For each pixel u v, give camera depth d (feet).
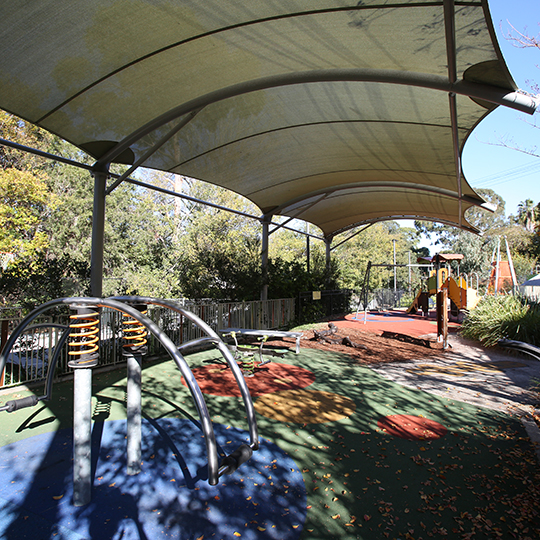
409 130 24.53
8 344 12.84
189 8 13.93
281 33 15.34
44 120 19.79
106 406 17.61
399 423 16.29
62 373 21.99
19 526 9.09
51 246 57.67
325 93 21.20
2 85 16.98
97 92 18.51
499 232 114.62
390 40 14.83
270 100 22.07
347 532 9.14
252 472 11.88
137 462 11.60
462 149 24.32
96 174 23.68
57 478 11.34
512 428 15.96
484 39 12.46
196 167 30.35
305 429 15.44
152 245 59.21
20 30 14.14
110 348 25.39
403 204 50.67
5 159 55.21
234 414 16.96
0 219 42.16
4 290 23.04
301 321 53.36
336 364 27.66
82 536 8.79
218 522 9.42
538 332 31.42
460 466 12.57
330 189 41.91
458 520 9.63
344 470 12.16
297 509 10.02
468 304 59.52
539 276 68.90
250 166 31.96
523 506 10.26
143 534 8.91
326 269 67.41
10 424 15.40
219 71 18.15
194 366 26.05
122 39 15.40
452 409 18.24
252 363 24.06
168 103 20.38
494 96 14.97
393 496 10.71
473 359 29.99
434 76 15.92
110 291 43.75
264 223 45.42
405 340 38.70
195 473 11.73
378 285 104.68
